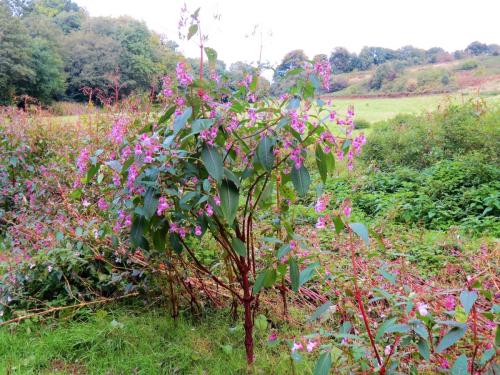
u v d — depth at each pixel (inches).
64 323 101.3
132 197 82.9
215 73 76.6
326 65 74.4
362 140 72.1
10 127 212.4
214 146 67.9
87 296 110.9
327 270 90.9
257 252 103.0
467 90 659.4
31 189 166.7
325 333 61.0
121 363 85.1
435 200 213.5
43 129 232.7
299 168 72.4
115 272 112.7
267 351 88.2
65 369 86.2
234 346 91.4
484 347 61.2
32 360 87.7
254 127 76.0
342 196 233.8
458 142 291.0
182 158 70.7
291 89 74.9
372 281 91.2
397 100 697.0
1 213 171.3
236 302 101.3
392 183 253.8
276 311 100.9
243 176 76.5
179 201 73.6
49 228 128.0
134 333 94.0
